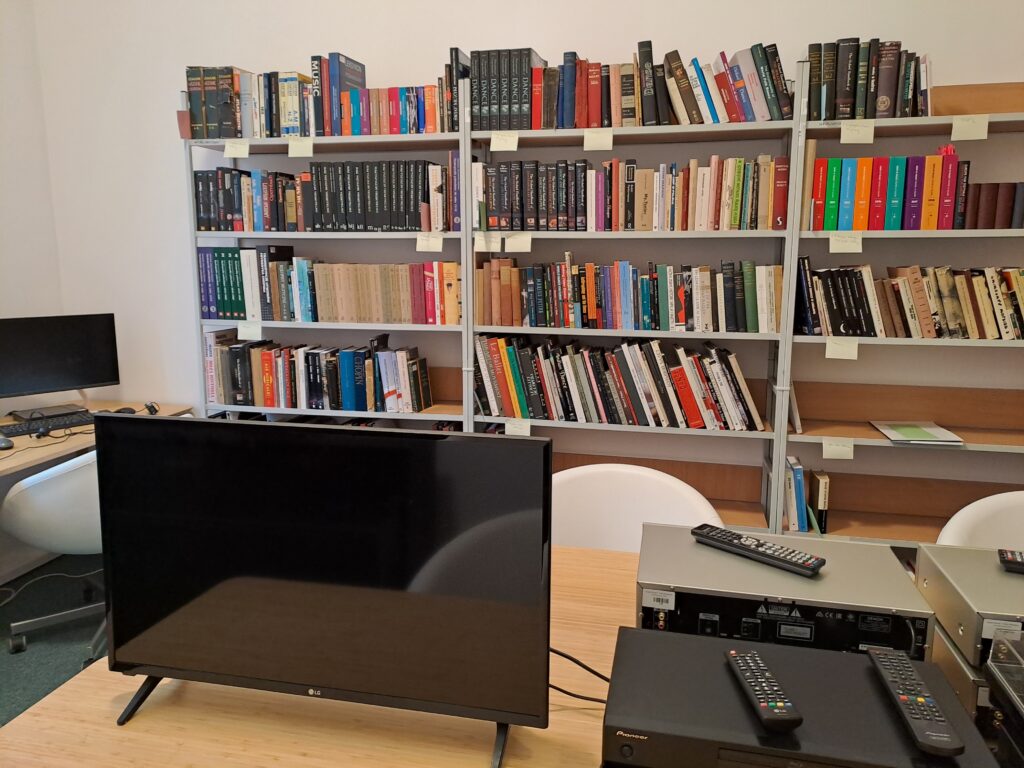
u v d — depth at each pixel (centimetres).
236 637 109
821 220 249
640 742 87
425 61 301
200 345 311
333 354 298
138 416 107
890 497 286
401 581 102
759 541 127
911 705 88
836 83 241
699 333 263
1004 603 106
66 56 336
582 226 267
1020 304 241
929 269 247
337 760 102
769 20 272
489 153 298
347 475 101
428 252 315
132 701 113
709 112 250
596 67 257
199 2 318
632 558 168
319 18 308
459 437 97
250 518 106
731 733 86
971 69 261
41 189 343
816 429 271
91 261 350
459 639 101
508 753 103
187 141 296
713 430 266
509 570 98
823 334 255
